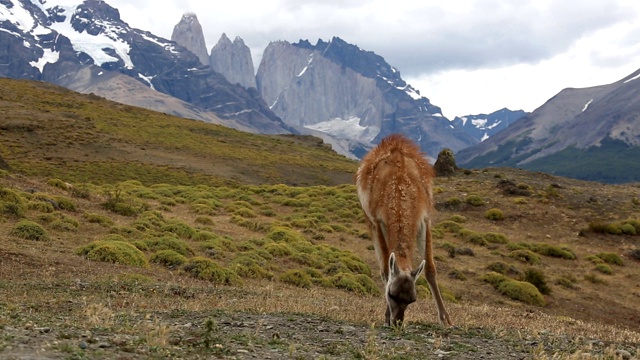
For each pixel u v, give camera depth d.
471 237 37.53
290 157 102.06
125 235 24.03
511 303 25.89
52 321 7.54
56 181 35.03
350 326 9.25
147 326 7.32
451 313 15.34
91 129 92.38
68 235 22.28
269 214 41.44
